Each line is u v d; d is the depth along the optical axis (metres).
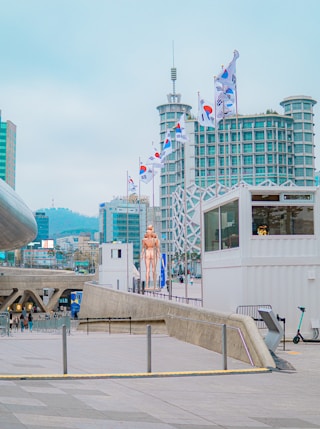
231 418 7.98
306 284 20.22
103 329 42.19
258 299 20.05
